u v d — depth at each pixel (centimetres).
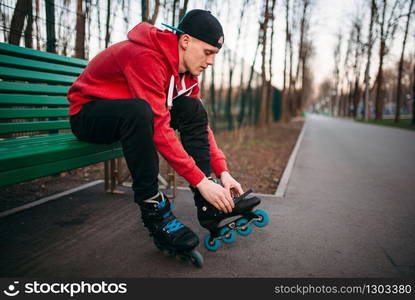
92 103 144
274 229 201
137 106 130
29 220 204
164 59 141
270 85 1414
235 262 154
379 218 228
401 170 438
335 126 1948
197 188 141
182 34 144
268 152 630
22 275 138
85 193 267
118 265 148
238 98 1069
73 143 149
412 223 218
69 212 220
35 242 171
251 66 1112
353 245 179
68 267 145
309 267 151
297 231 198
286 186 329
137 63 134
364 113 3275
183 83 160
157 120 136
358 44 2836
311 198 281
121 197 257
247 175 392
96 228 192
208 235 177
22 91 188
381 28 2061
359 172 421
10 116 179
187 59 146
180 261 152
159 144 137
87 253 159
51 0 295
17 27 268
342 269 150
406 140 945
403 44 1891
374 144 823
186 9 504
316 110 11212
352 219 225
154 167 136
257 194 292
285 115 2319
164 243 143
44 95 208
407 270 151
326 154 613
